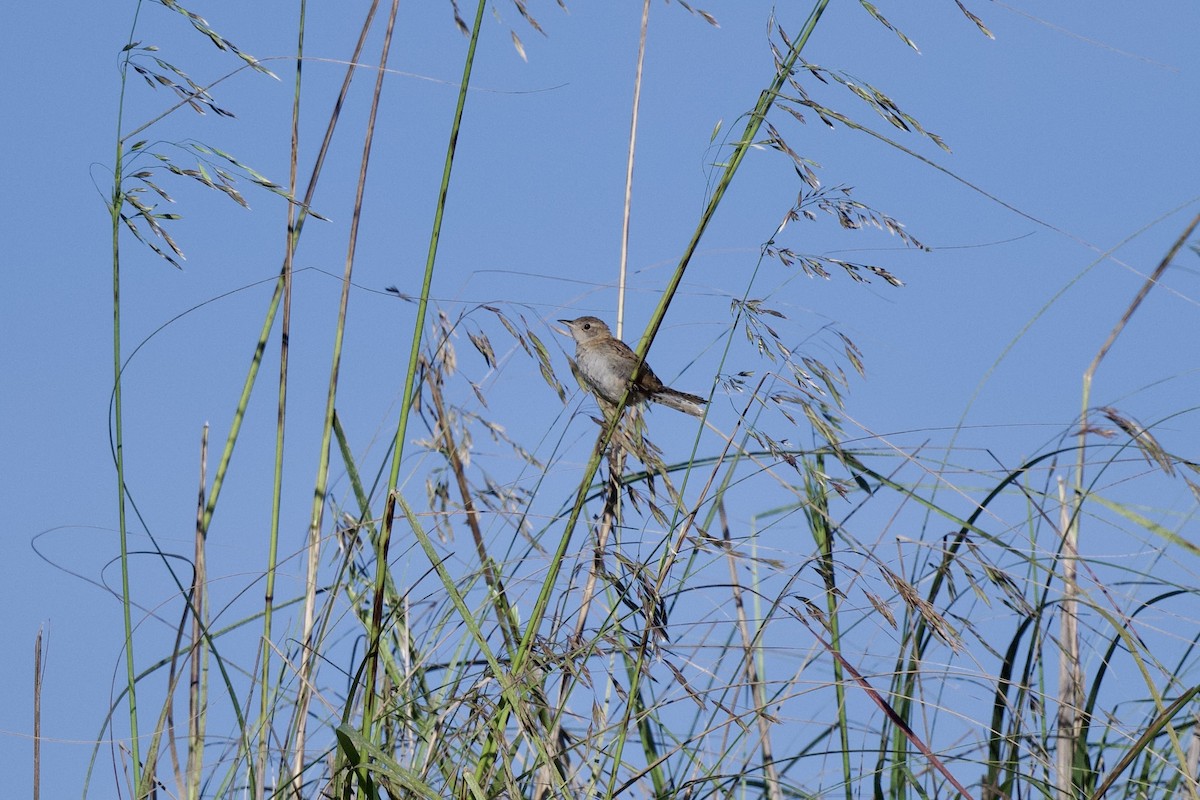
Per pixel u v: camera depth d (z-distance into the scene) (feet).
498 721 19.70
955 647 20.75
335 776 19.85
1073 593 24.16
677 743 23.75
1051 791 23.72
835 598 23.38
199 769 21.61
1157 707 20.84
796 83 21.02
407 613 23.13
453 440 23.36
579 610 21.71
